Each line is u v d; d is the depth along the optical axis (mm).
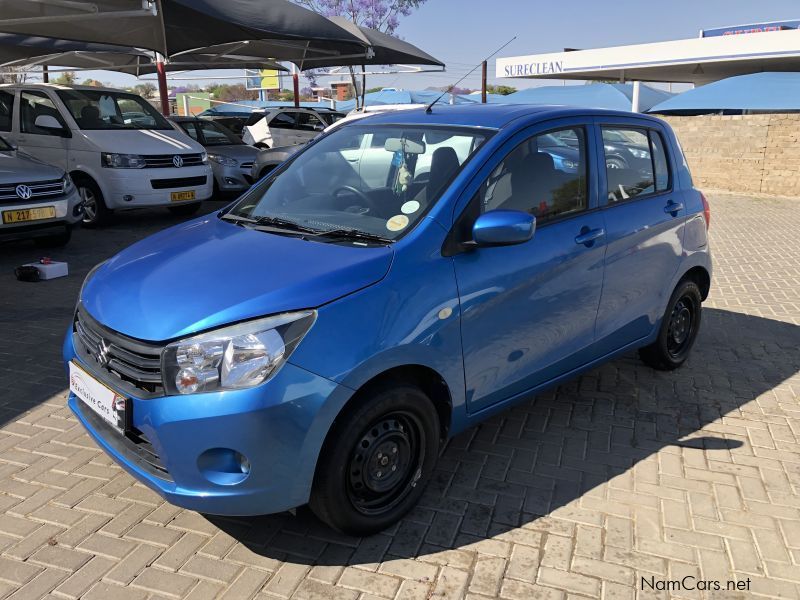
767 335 5734
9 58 17453
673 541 2973
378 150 3631
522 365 3434
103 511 3105
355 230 3166
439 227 3029
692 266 4602
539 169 3508
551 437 3879
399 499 3010
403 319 2781
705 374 4840
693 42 24094
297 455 2547
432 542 2932
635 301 4141
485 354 3178
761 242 10391
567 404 4305
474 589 2658
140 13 9914
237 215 3703
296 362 2518
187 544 2887
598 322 3881
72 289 6766
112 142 9875
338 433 2650
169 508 3139
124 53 16484
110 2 9773
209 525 3016
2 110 10773
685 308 4781
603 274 3785
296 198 3641
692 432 3977
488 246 3020
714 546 2945
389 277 2807
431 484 3375
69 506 3137
